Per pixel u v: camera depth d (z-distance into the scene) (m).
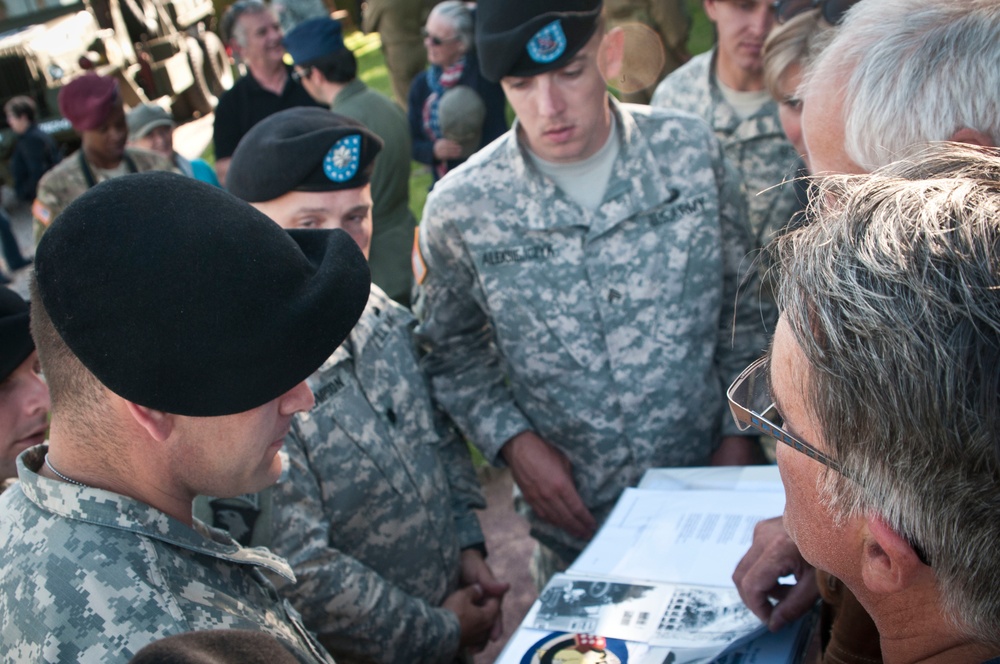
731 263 2.21
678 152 2.14
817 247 0.80
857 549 0.85
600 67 2.09
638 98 4.78
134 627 0.87
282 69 4.41
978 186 0.75
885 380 0.72
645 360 2.11
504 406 2.20
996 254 0.69
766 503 1.62
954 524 0.72
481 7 2.02
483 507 2.24
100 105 3.81
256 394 0.95
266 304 0.94
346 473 1.74
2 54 8.36
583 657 1.29
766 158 2.84
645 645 1.30
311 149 1.79
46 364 0.97
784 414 0.86
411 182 7.21
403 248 3.81
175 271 0.90
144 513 0.96
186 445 0.97
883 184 0.80
